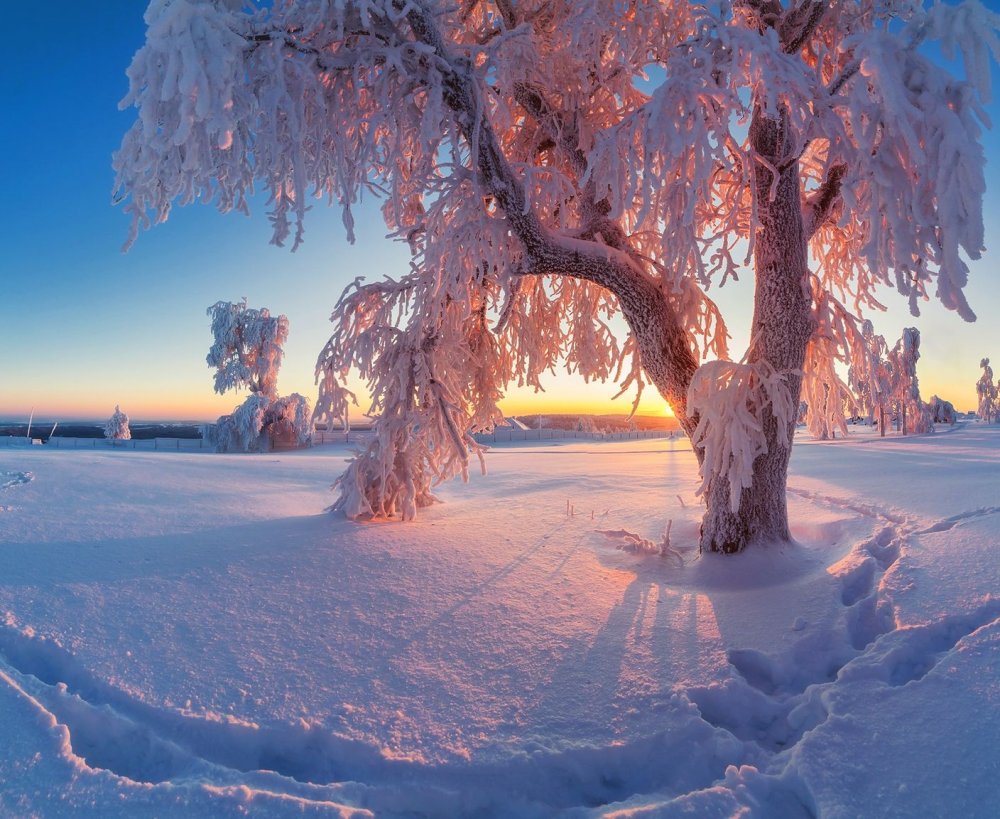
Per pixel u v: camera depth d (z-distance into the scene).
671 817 2.40
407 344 8.47
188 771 2.75
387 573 5.66
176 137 4.01
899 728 2.86
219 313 33.69
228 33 4.33
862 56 4.00
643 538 7.77
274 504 9.99
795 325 6.11
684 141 4.45
